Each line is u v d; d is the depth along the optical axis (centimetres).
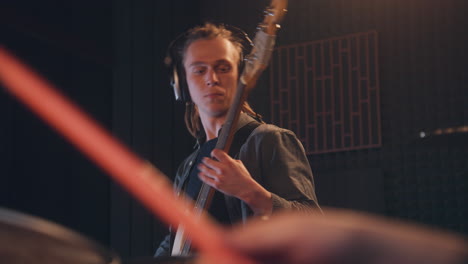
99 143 78
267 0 487
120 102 490
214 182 111
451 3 450
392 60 457
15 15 408
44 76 427
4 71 405
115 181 460
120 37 501
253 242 15
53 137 426
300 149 138
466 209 422
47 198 417
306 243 14
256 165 135
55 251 24
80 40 460
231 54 153
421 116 443
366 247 14
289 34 482
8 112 402
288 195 128
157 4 504
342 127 455
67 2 455
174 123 482
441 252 13
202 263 16
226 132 120
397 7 461
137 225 455
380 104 452
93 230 447
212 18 498
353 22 469
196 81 153
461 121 434
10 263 23
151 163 477
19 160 403
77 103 452
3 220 24
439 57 447
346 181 446
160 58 494
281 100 473
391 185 440
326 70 467
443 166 432
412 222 430
